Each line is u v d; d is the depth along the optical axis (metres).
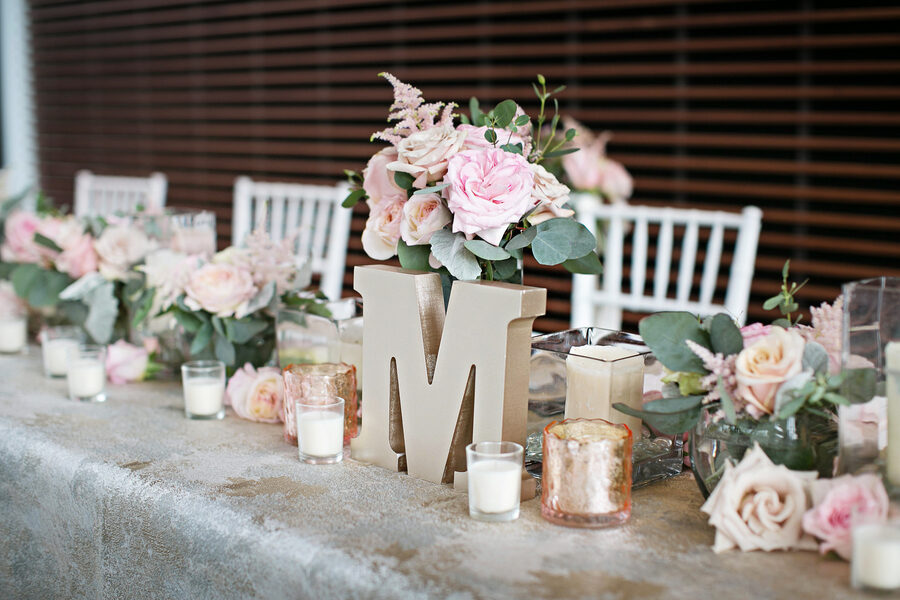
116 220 1.51
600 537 0.83
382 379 1.03
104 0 4.18
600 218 2.19
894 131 2.48
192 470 1.02
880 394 0.81
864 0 2.44
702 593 0.72
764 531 0.80
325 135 3.64
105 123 4.32
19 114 4.53
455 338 0.96
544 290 0.92
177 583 0.94
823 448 0.88
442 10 3.21
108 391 1.40
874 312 0.80
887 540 0.70
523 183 0.96
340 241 2.40
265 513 0.89
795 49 2.59
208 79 3.94
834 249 2.65
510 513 0.87
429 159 0.97
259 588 0.85
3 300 1.77
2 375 1.50
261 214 1.33
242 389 1.24
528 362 0.95
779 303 0.95
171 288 1.33
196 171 4.07
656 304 2.08
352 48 3.52
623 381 0.94
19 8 4.51
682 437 1.01
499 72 3.15
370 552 0.80
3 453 1.17
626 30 2.85
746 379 0.83
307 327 1.23
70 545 1.08
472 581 0.74
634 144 2.95
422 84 3.36
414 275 0.99
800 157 2.66
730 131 2.76
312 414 1.04
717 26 2.68
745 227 1.95
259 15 3.73
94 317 1.52
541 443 1.00
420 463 1.00
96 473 1.04
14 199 1.92
